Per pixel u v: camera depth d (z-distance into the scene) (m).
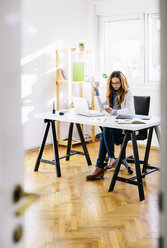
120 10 5.57
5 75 0.76
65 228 2.56
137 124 3.29
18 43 0.80
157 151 5.15
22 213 0.77
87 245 2.30
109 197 3.22
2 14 0.73
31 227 2.57
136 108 4.14
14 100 0.79
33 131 5.22
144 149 5.29
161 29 0.76
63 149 5.36
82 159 4.67
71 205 3.02
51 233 2.47
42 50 5.25
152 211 2.88
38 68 5.21
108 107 3.77
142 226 2.59
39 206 2.99
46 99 5.41
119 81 3.86
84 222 2.67
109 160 3.89
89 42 5.95
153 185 3.58
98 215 2.80
